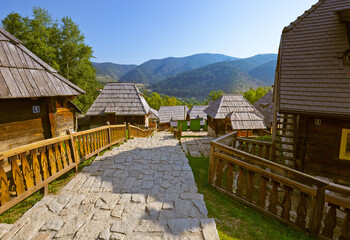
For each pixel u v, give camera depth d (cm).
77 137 491
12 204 279
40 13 2238
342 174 512
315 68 553
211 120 1501
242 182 353
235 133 602
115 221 244
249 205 335
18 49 546
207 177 472
